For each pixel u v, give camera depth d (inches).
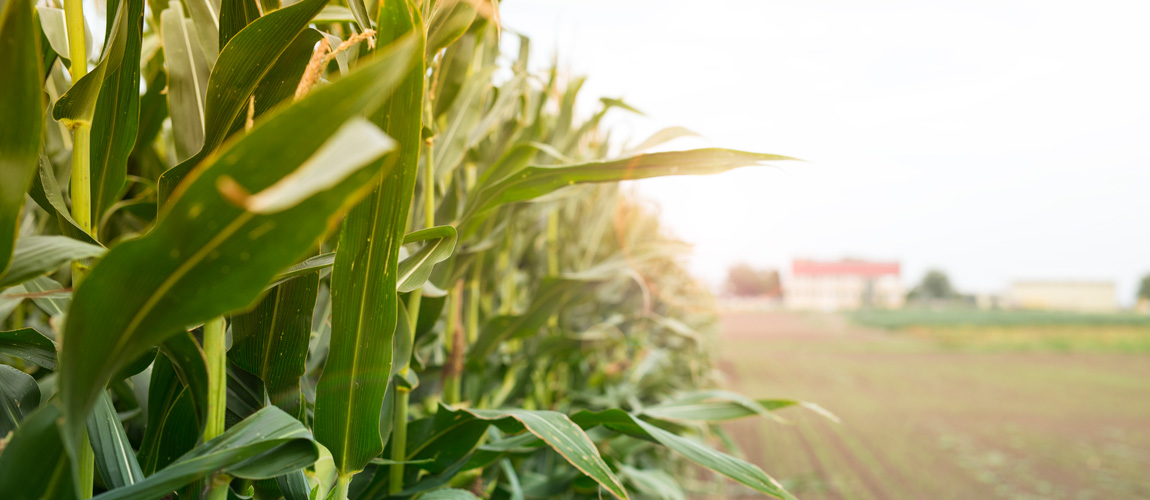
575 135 92.4
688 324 263.3
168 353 30.4
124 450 34.5
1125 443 534.0
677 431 127.9
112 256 19.6
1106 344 1861.5
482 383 98.7
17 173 23.0
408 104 30.0
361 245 33.0
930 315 3125.0
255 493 43.2
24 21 22.2
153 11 60.7
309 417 54.1
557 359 119.4
